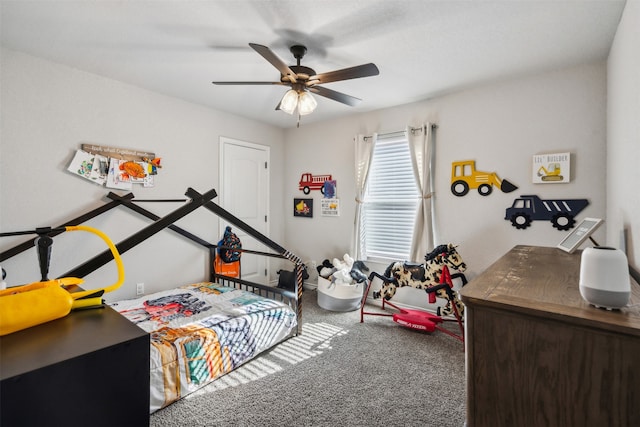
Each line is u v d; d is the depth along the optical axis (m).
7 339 0.63
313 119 4.13
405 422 1.67
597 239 2.40
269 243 2.55
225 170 3.82
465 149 3.05
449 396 1.90
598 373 0.76
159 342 1.92
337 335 2.80
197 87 3.02
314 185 4.29
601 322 0.74
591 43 2.14
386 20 1.89
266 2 1.73
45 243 0.88
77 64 2.53
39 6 1.76
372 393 1.93
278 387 2.00
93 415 0.59
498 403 0.89
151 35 2.08
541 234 2.65
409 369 2.21
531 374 0.84
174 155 3.31
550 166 2.57
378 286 3.75
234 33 2.05
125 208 2.93
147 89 3.07
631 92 1.53
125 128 2.92
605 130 2.38
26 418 0.51
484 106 2.94
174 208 3.30
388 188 3.66
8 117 2.29
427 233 3.22
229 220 2.12
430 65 2.51
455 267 2.76
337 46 2.21
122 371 0.64
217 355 2.10
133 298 3.01
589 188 2.45
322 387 2.00
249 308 2.57
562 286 1.06
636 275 1.37
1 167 2.27
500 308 0.88
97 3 1.74
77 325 0.71
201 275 3.59
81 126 2.65
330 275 3.54
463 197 3.08
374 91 3.08
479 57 2.37
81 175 2.64
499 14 1.82
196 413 1.75
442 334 2.82
